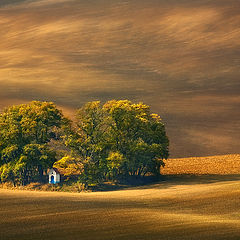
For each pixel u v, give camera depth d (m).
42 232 126.00
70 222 138.62
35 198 185.62
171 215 152.38
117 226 133.12
